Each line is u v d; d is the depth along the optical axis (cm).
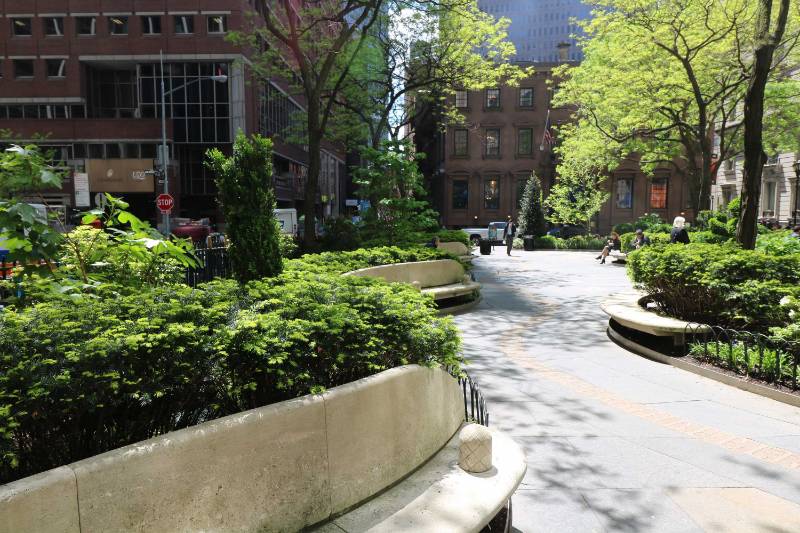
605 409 627
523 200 4397
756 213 1113
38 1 4403
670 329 859
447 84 2534
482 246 3419
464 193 5506
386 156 1736
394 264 1254
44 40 4438
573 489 439
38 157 479
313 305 413
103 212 530
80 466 225
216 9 4319
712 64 2242
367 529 306
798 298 771
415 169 1789
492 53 2455
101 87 4706
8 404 237
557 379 748
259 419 286
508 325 1150
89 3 4375
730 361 747
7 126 4444
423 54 2450
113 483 232
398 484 362
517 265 2634
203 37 4350
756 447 520
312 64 2092
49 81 4469
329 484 318
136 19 4381
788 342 693
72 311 341
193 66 4450
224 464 270
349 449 330
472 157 5438
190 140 4459
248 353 321
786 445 524
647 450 513
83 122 4466
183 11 4334
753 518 395
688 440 537
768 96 2492
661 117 2673
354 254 1288
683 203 5106
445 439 430
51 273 458
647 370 797
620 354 896
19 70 4494
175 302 379
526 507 412
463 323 1174
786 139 2847
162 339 290
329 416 319
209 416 333
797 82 2586
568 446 523
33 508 208
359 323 384
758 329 856
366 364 388
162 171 3838
